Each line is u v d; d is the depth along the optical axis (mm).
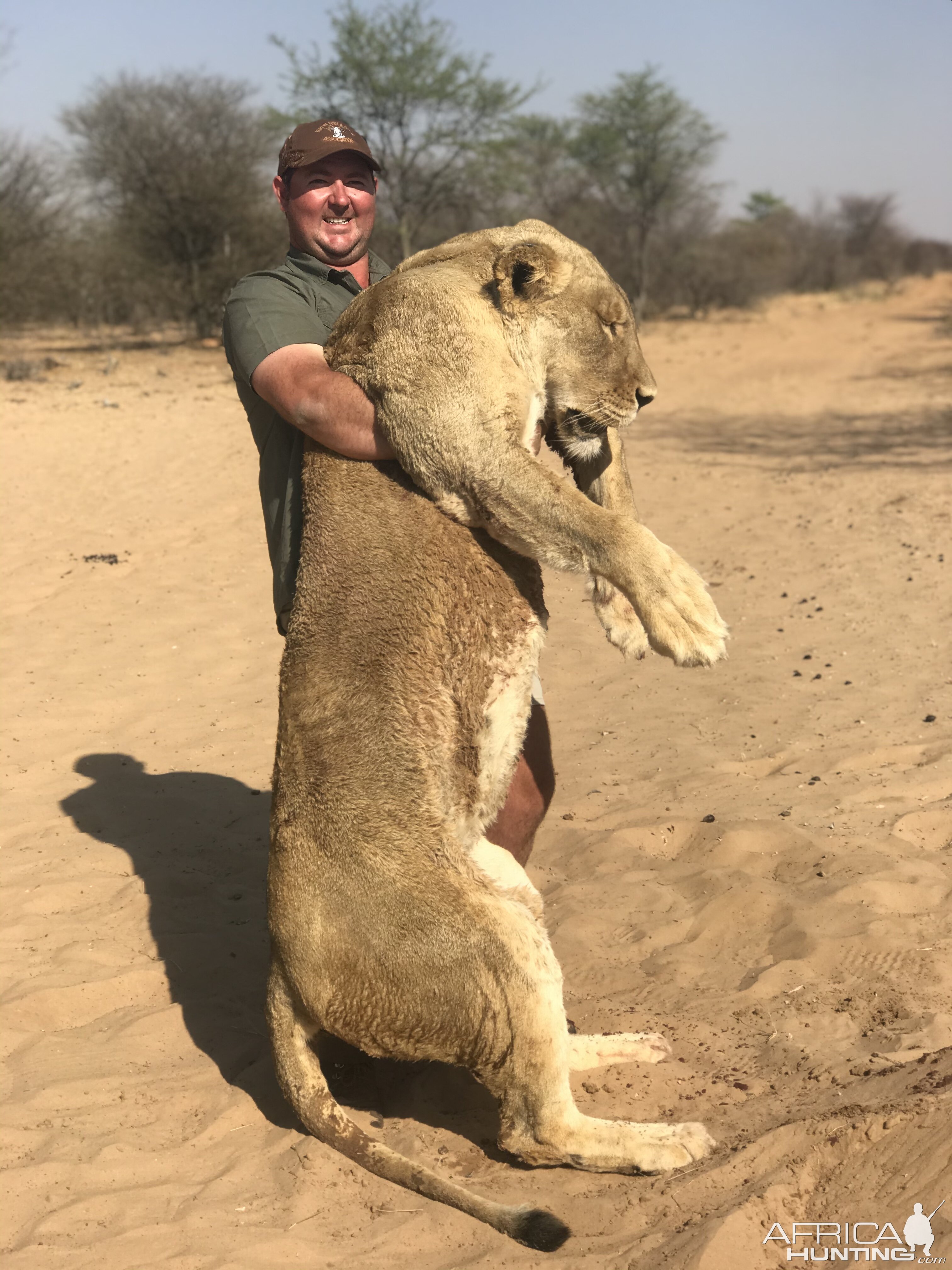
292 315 3635
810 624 8461
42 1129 3561
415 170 33531
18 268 30703
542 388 3385
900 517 11781
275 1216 3148
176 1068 3918
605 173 45562
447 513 3254
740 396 23797
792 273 65188
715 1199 3020
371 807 3201
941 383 24500
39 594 9695
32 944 4723
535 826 3922
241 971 4520
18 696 7531
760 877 4828
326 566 3350
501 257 3254
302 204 3836
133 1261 2963
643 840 5211
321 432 3340
